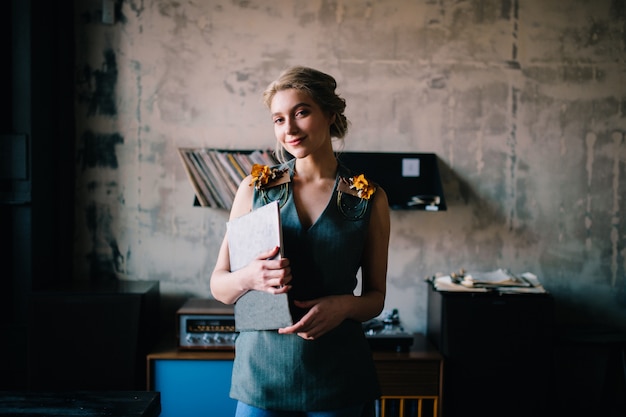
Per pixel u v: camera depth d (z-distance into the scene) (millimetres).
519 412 2826
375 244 1542
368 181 1500
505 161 3309
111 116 3213
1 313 2920
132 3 3193
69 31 3135
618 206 3344
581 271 3348
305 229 1439
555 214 3334
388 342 2832
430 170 3277
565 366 3336
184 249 3270
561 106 3309
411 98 3273
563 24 3287
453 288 2896
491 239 3328
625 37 3305
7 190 2889
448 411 2842
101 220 3238
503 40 3275
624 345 2865
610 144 3326
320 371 1405
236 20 3225
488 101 3289
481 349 2816
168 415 2727
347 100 3258
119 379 2723
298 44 3242
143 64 3209
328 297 1391
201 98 3232
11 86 2855
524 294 2852
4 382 2885
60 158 3102
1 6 2865
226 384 2738
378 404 2807
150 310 2941
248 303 1421
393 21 3254
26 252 2889
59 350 2729
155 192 3244
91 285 3029
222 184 3033
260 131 3250
